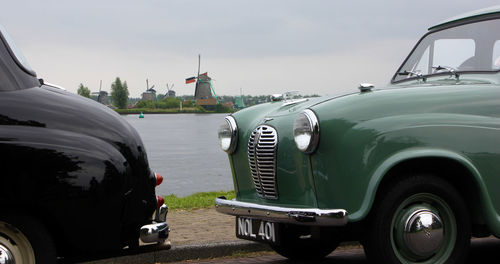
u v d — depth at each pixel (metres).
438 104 4.14
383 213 3.96
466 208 4.13
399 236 4.01
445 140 4.04
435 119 4.06
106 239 3.66
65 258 3.72
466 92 4.25
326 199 4.05
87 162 3.56
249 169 4.81
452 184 4.27
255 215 4.38
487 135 4.14
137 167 3.82
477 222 4.24
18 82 3.66
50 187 3.46
